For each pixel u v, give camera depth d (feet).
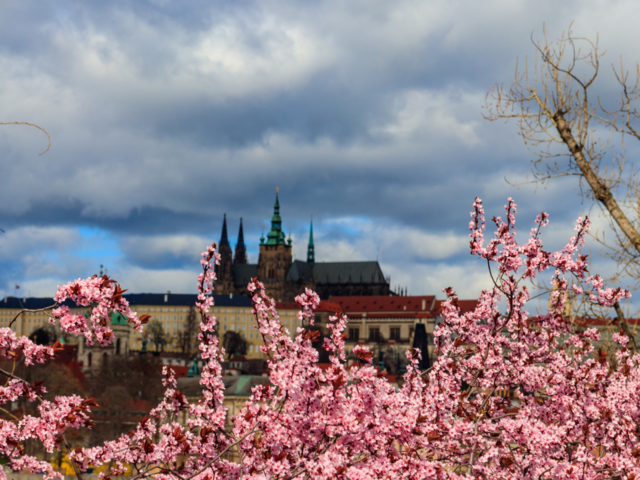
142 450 37.24
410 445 34.86
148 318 32.30
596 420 44.29
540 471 38.83
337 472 30.48
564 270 44.60
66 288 31.37
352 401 33.73
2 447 33.68
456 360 49.85
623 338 51.90
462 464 40.37
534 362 48.57
